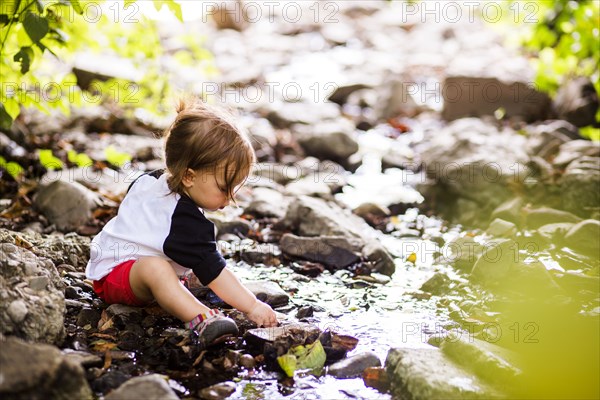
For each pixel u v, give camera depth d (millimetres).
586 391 2176
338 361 2432
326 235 3531
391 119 5809
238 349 2461
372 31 8562
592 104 5332
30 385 1859
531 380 2195
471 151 4383
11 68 3494
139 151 4613
